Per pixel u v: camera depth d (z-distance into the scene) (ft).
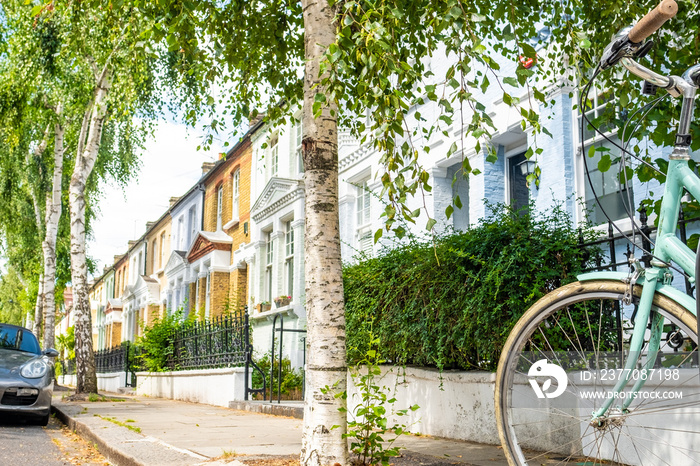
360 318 22.50
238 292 61.11
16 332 31.32
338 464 11.67
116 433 20.07
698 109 12.57
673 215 7.38
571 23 16.42
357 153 40.55
